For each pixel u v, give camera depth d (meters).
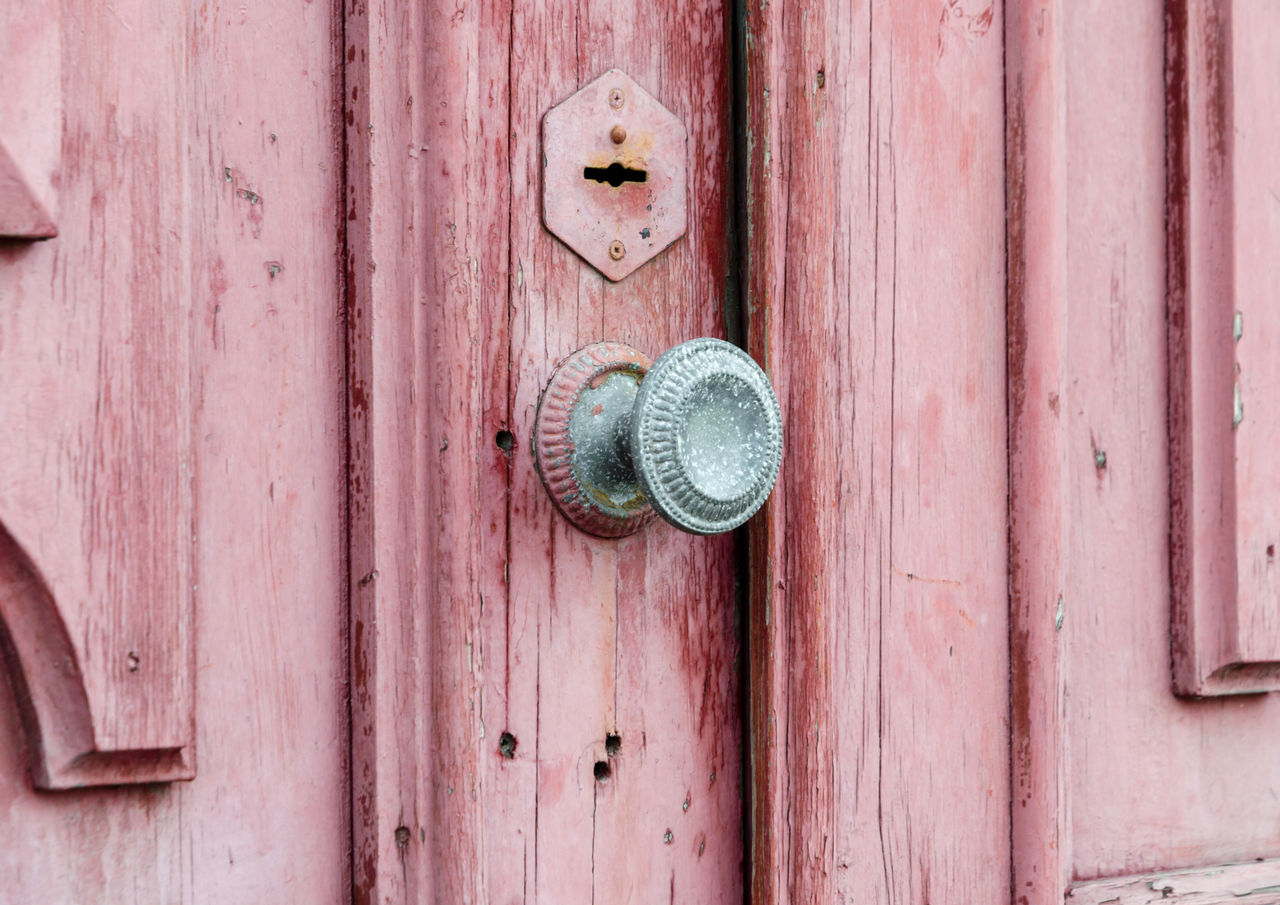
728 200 1.16
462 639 1.08
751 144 1.15
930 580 1.17
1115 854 1.21
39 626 1.03
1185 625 1.22
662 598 1.14
